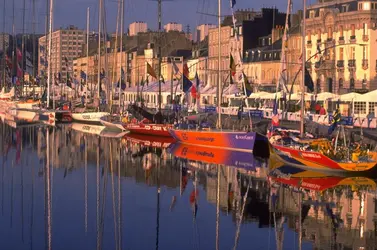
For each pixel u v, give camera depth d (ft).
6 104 470.80
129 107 310.24
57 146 236.43
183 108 316.60
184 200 134.31
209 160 192.85
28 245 101.81
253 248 99.35
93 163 189.16
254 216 119.34
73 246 101.30
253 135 207.41
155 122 275.80
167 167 179.52
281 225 112.06
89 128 322.75
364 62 348.18
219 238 105.19
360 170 158.20
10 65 548.72
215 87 377.30
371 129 209.46
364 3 348.79
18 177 163.73
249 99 342.23
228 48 472.03
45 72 497.46
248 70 440.86
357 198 132.36
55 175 166.91
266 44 442.09
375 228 108.88
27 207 128.36
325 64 364.99
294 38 395.55
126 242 103.40
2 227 112.98
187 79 243.19
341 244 99.60
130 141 252.21
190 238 105.40
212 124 242.37
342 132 180.34
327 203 127.95
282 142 182.19
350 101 256.73
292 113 254.68
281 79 231.50
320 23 377.30
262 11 463.01
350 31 356.18
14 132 298.35
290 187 145.89
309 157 164.96
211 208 126.62
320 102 299.99
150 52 600.39
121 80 345.72
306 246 99.19
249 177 160.45
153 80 536.01
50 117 364.79
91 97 478.18
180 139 238.89
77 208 127.85
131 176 165.17
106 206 129.18
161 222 115.96
